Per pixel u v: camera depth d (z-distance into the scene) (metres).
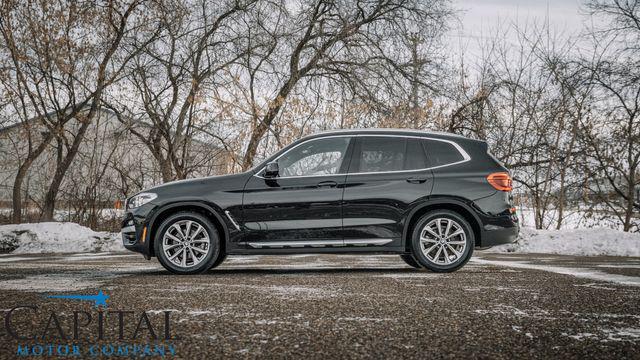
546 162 19.58
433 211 7.55
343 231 7.50
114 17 19.30
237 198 7.52
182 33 19.91
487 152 7.77
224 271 7.84
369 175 7.58
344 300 4.84
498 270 7.81
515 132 20.00
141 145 21.08
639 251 12.97
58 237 15.90
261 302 4.73
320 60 21.45
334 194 7.51
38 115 19.31
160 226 7.47
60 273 7.54
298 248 7.51
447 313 4.22
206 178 7.73
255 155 18.59
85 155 20.58
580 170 18.97
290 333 3.51
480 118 20.16
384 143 7.72
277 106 18.67
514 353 3.03
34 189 23.06
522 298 4.99
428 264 7.50
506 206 7.59
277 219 7.50
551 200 19.70
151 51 20.00
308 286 5.84
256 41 20.23
